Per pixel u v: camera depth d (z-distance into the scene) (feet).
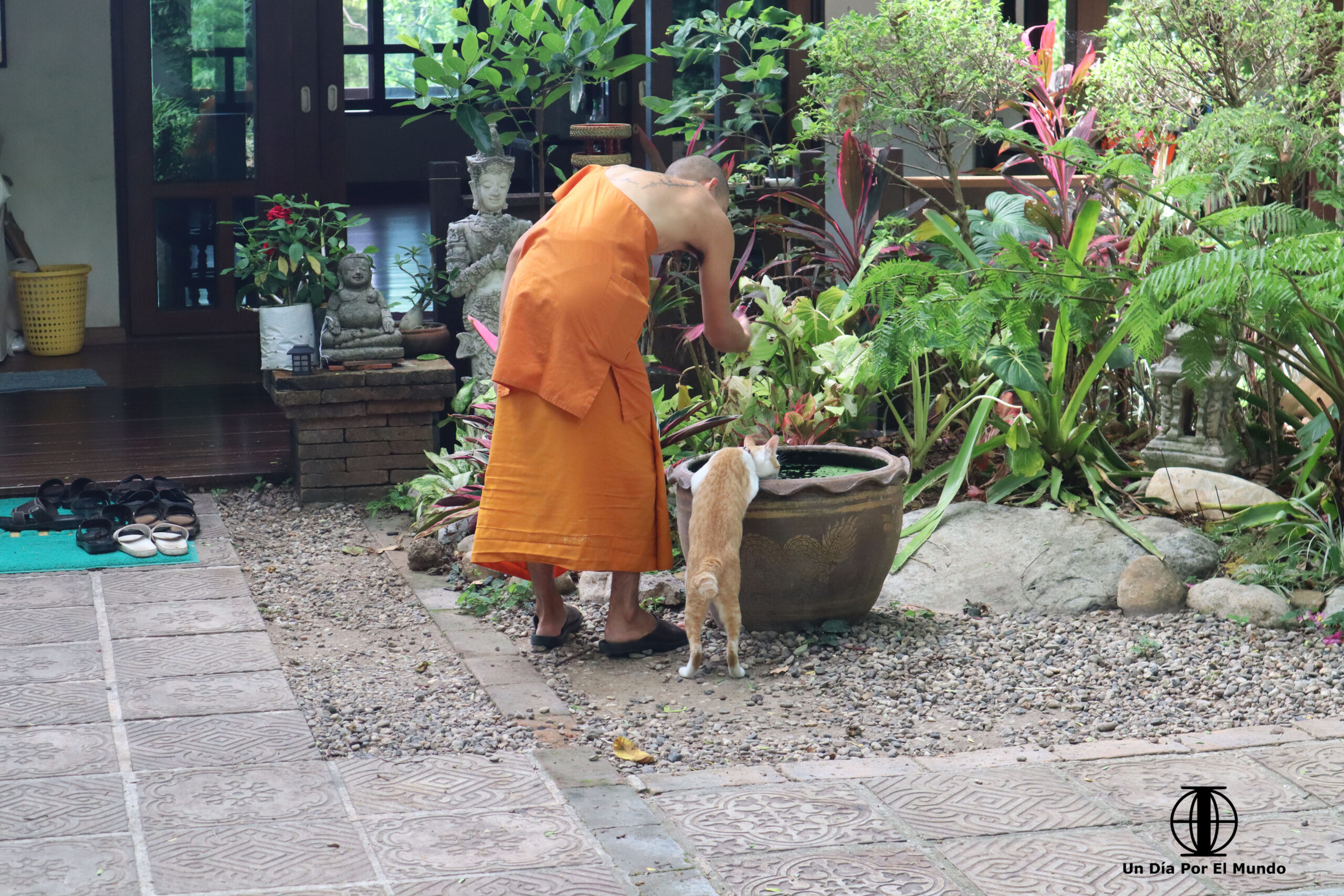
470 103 19.25
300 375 17.85
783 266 21.30
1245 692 11.76
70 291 26.25
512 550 12.59
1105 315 15.34
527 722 11.25
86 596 14.16
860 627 13.46
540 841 8.95
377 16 45.68
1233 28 16.12
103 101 27.09
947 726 11.23
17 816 9.27
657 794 9.78
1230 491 15.51
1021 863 8.68
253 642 12.92
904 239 17.69
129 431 20.76
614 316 12.19
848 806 9.52
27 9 26.48
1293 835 9.02
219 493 18.60
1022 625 13.62
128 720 10.99
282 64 26.63
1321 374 14.74
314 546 16.52
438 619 14.02
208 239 27.58
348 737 10.73
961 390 18.19
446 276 19.53
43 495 17.17
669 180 12.58
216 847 8.84
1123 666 12.48
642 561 12.71
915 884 8.43
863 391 17.39
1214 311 14.35
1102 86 18.04
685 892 8.38
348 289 18.38
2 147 26.66
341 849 8.82
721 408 16.56
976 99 17.72
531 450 12.50
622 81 23.73
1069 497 15.71
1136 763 10.21
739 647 12.81
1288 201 16.51
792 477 13.71
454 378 18.45
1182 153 15.75
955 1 17.24
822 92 18.33
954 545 14.89
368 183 46.26
